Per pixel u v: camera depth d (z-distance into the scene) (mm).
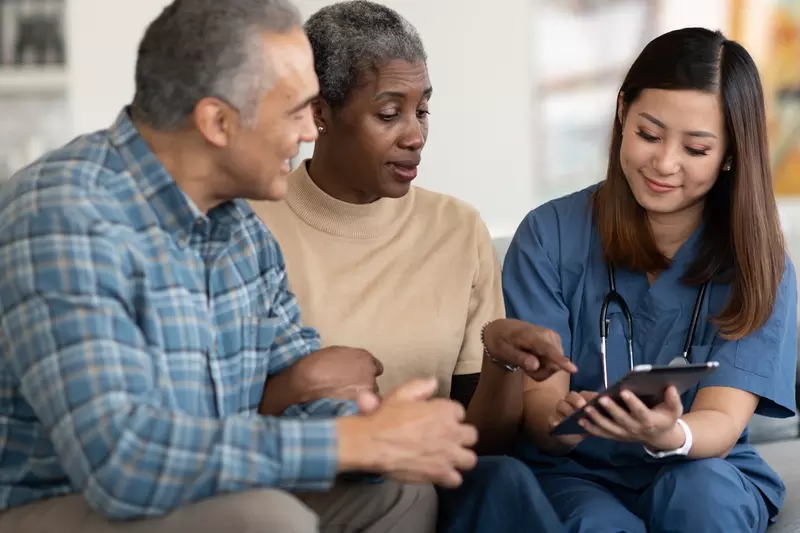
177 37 1271
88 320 1147
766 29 3543
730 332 1646
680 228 1698
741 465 1656
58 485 1268
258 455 1156
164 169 1296
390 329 1724
